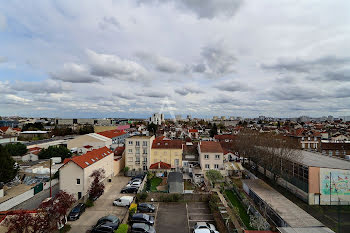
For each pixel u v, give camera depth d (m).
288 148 44.34
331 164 36.59
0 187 39.41
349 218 28.97
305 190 35.56
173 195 35.50
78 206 30.47
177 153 54.75
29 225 18.78
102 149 47.75
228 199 36.31
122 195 37.72
